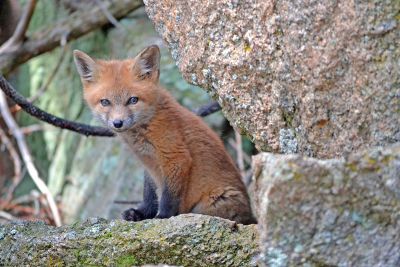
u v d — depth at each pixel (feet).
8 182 79.36
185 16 34.04
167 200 41.29
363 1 27.12
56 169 77.25
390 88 27.04
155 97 43.01
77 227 33.06
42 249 32.63
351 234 23.73
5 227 34.22
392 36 26.81
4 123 76.89
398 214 23.48
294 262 23.97
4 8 67.82
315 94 29.12
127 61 45.73
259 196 24.98
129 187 64.34
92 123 70.08
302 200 23.79
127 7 70.23
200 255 30.99
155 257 31.32
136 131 42.16
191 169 41.50
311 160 24.09
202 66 33.58
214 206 41.55
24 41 66.33
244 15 31.45
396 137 27.14
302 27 28.96
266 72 31.07
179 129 41.81
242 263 30.63
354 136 28.30
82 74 45.83
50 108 78.28
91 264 31.91
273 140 31.81
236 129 33.76
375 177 23.62
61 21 68.49
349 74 27.99
